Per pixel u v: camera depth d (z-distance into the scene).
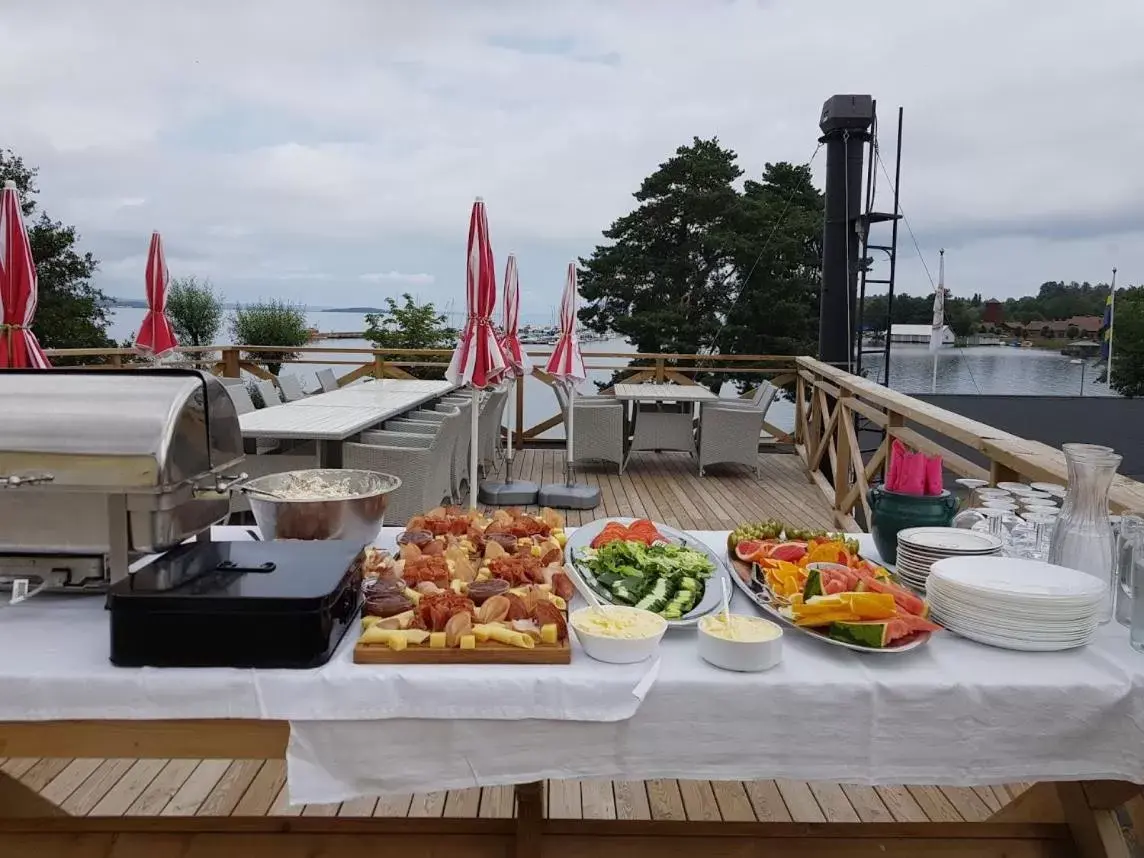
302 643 1.15
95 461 1.29
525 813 1.41
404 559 1.57
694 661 1.24
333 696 1.13
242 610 1.15
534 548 1.68
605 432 6.57
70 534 1.32
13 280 3.46
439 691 1.14
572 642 1.28
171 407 1.33
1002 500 1.76
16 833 1.42
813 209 16.55
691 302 16.08
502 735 1.16
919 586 1.56
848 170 6.36
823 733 1.17
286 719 1.14
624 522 1.95
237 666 1.15
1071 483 1.51
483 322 3.86
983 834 1.46
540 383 8.12
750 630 1.25
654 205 15.98
